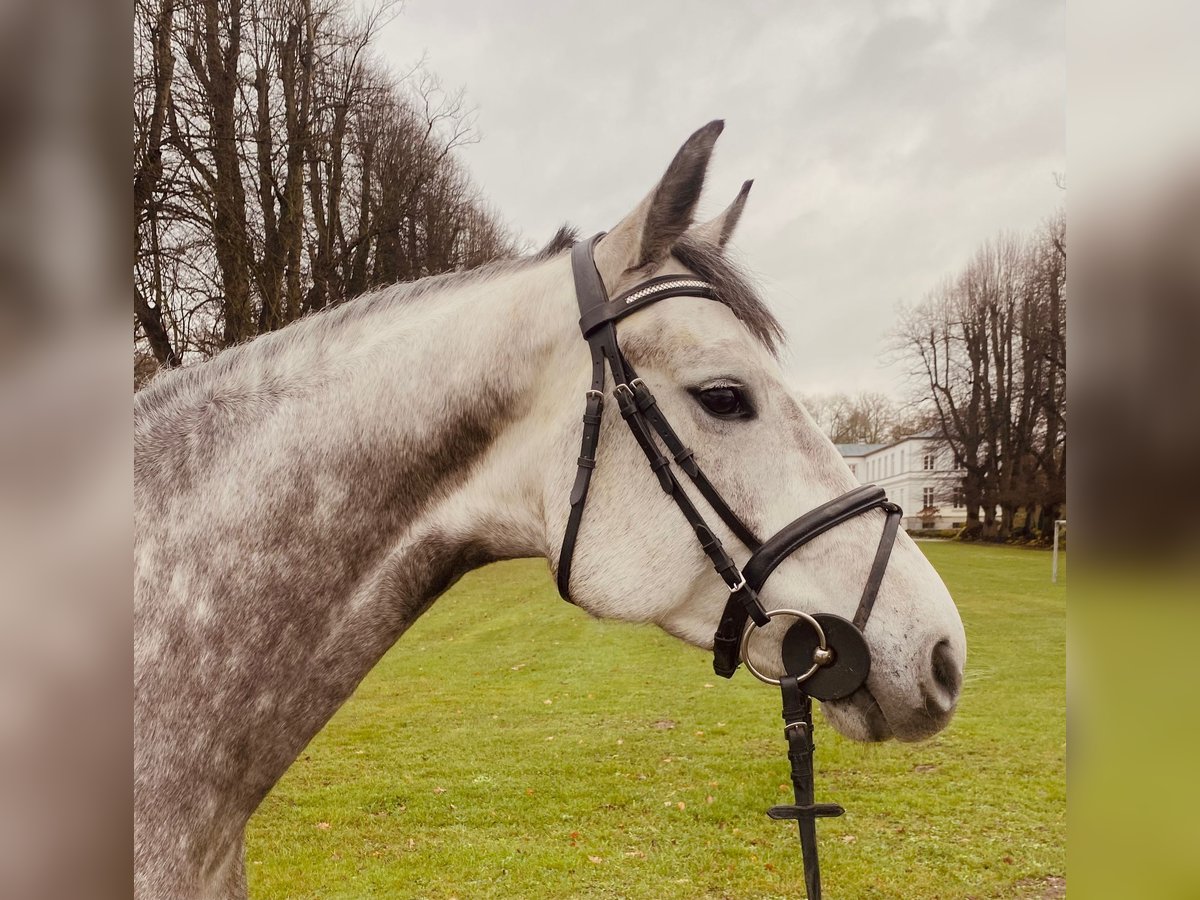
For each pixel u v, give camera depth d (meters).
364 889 3.95
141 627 1.34
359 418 1.48
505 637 10.52
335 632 1.45
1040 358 25.89
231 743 1.37
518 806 5.00
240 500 1.41
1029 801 4.92
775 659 1.47
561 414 1.50
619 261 1.52
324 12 11.04
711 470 1.45
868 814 4.78
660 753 5.99
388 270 11.38
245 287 9.47
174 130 9.22
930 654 1.41
